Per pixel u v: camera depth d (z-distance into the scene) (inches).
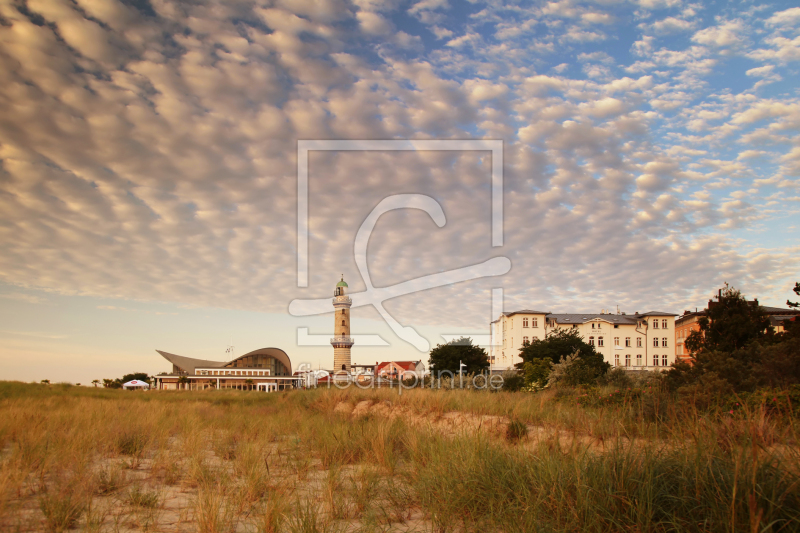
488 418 515.8
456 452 288.2
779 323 1990.7
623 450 228.1
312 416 735.7
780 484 173.8
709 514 173.5
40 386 1552.7
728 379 536.7
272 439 523.2
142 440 431.2
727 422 239.8
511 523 199.9
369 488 274.2
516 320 2984.7
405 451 379.6
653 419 309.4
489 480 238.7
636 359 2962.6
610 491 197.9
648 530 175.2
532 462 246.4
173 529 217.8
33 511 230.4
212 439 503.8
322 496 269.1
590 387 742.5
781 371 513.7
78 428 466.9
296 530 203.0
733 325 994.1
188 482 307.9
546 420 433.4
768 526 146.3
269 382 4419.3
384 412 739.4
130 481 307.4
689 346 1067.3
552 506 204.5
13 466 289.4
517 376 1425.9
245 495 266.8
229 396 1680.6
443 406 655.1
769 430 225.5
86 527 201.3
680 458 210.1
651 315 3011.8
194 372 4766.2
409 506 254.2
